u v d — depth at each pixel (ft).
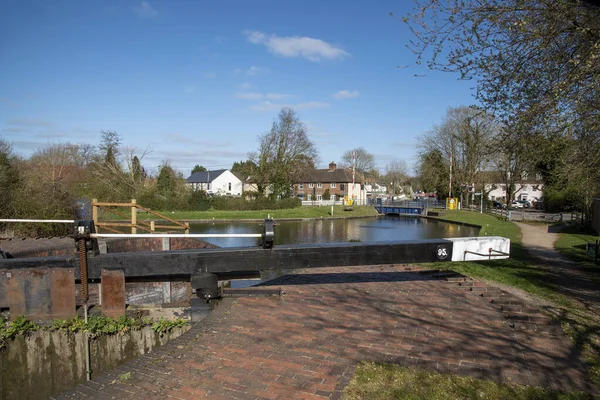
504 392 10.89
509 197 115.24
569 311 19.02
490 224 94.63
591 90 20.76
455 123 139.44
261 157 163.43
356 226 118.52
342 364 12.14
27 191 45.06
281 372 11.53
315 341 13.84
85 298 15.31
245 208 148.25
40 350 15.66
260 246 16.90
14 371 15.47
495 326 15.84
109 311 15.94
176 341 13.62
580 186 43.32
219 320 15.66
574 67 20.38
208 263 15.94
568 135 25.21
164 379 10.98
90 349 15.81
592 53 18.42
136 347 16.30
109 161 124.77
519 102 24.26
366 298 19.15
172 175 149.69
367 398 10.29
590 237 60.75
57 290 15.61
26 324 15.46
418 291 20.59
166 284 25.59
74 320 15.69
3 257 24.43
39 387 15.71
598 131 24.48
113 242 32.45
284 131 165.37
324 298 19.01
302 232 104.83
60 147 134.51
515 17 21.06
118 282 15.79
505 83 23.70
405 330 15.12
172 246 35.12
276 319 15.93
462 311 17.53
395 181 294.87
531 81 23.38
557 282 26.73
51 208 44.68
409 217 150.71
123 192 122.72
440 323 15.98
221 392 10.36
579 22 20.21
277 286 20.94
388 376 11.45
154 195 137.08
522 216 105.60
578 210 103.50
